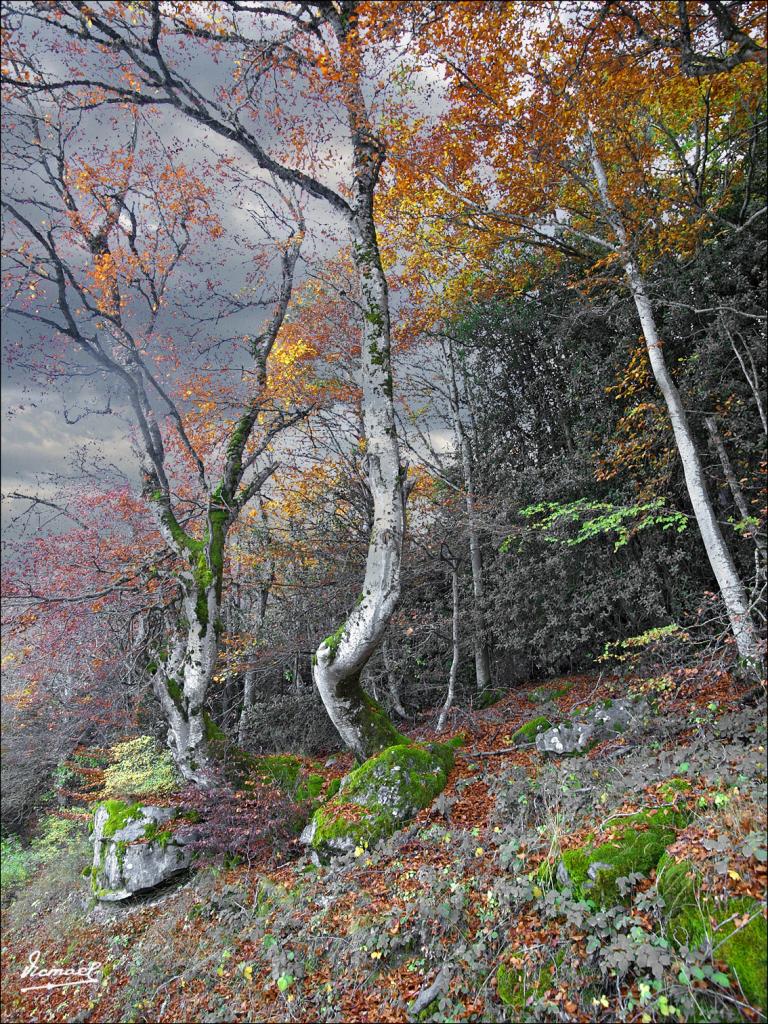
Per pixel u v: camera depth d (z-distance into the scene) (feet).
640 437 37.65
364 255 33.47
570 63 31.58
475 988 13.51
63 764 48.70
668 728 24.44
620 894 13.12
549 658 44.06
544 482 44.39
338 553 47.60
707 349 33.40
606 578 40.60
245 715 49.90
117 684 44.60
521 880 14.88
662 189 40.32
